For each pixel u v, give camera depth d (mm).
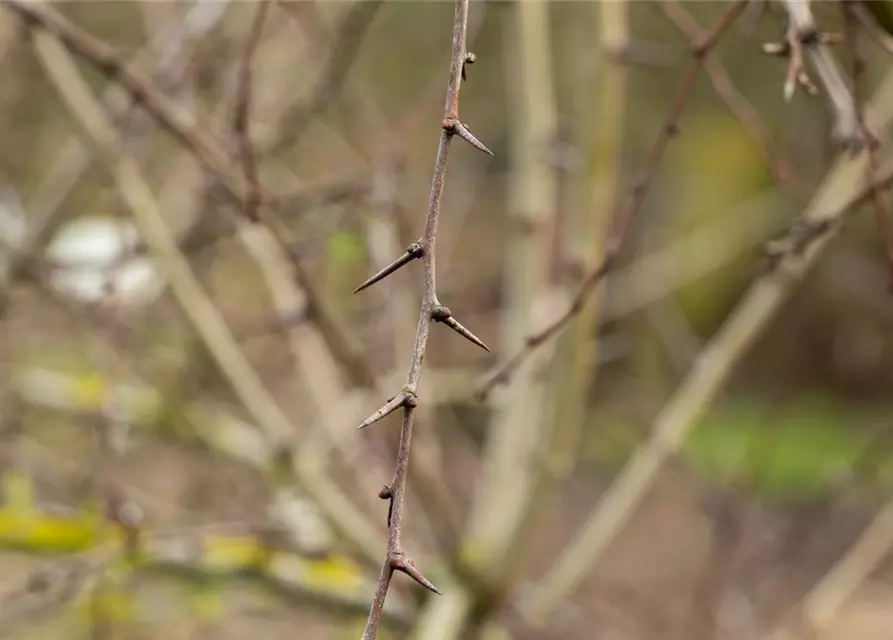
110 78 1240
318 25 1487
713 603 2016
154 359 1819
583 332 1385
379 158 1560
